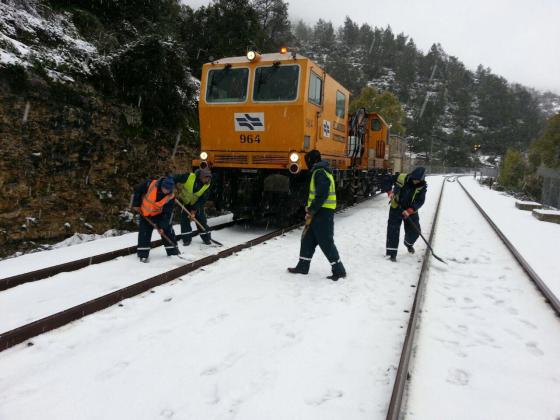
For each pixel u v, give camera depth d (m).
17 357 3.41
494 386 3.21
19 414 2.69
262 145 8.12
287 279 5.59
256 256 6.73
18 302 4.62
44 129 7.09
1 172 6.42
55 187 7.28
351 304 4.72
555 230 11.47
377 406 2.87
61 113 7.37
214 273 5.77
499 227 11.34
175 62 10.55
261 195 8.57
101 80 8.52
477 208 15.58
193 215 7.20
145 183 6.33
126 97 9.16
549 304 5.00
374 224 10.31
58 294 4.89
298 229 9.17
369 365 3.41
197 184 7.25
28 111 6.82
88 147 7.88
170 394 2.95
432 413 2.84
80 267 5.89
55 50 8.16
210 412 2.77
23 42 7.71
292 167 7.73
